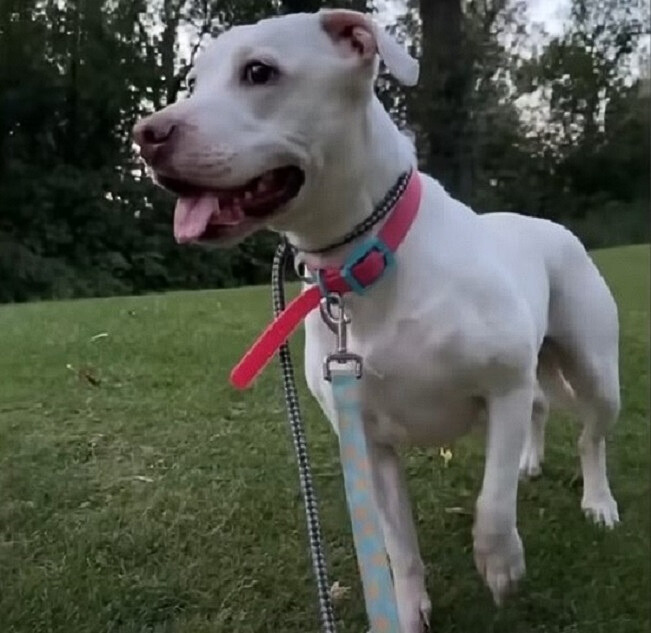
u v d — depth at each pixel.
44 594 0.79
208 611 0.78
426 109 4.98
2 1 5.03
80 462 1.11
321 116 0.60
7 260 4.81
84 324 2.03
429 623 0.75
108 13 5.29
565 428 1.22
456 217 0.68
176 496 0.99
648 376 1.48
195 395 1.37
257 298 2.51
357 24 0.60
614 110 7.45
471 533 0.92
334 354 0.63
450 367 0.66
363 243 0.63
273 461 1.10
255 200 0.59
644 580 0.81
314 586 0.81
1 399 1.37
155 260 5.13
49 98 5.14
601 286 0.88
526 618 0.77
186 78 0.65
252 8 5.34
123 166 5.29
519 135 7.11
